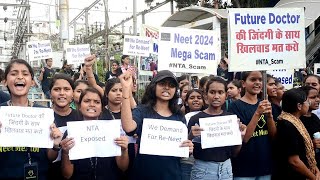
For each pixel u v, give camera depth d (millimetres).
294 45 5109
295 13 5117
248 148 4754
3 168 3619
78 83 5516
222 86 4582
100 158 4105
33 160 3740
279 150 4758
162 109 4215
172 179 4078
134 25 18688
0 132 3613
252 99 4996
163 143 4062
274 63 5031
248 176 4758
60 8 19406
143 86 14078
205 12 17125
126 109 3984
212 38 6402
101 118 4496
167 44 6215
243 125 4609
